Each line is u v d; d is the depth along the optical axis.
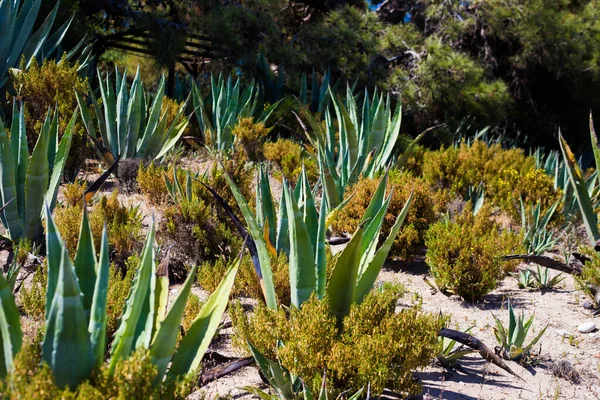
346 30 18.62
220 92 12.41
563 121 24.73
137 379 2.51
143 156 9.55
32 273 5.45
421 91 18.45
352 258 3.64
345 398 3.42
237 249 5.69
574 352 4.86
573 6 24.59
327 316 3.62
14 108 6.37
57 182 6.17
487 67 21.83
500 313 5.61
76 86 9.53
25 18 10.49
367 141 9.09
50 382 2.33
